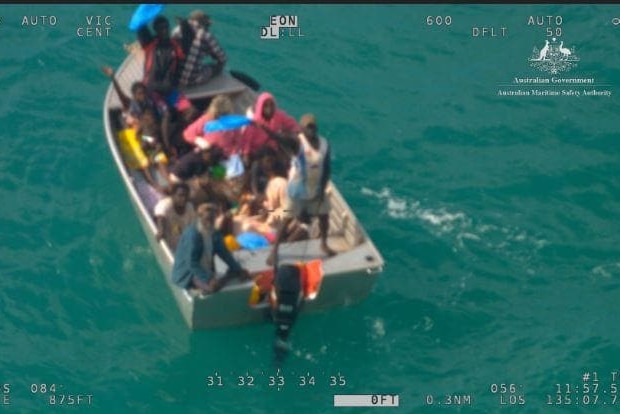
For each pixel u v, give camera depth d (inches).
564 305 1279.5
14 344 1232.2
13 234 1359.5
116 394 1181.7
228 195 1268.5
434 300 1279.5
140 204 1256.2
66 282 1301.7
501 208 1409.9
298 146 1172.5
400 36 1718.8
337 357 1214.3
